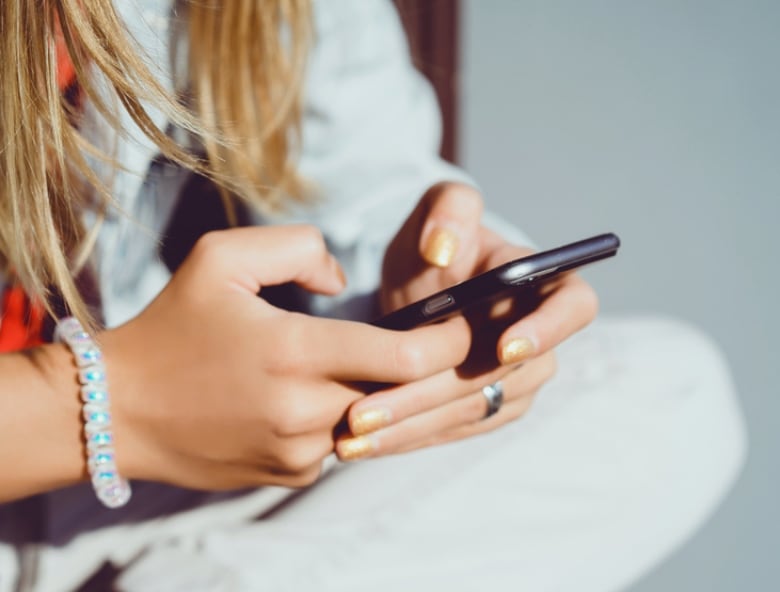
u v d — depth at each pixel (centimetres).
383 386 56
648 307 157
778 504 139
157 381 58
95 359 58
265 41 81
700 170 164
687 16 171
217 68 79
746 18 170
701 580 131
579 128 170
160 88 60
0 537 75
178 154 65
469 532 74
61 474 62
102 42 59
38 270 66
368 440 57
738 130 165
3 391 60
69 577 77
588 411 84
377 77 95
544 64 172
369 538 72
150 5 73
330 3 93
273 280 59
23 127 60
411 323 54
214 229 91
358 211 91
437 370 54
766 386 148
